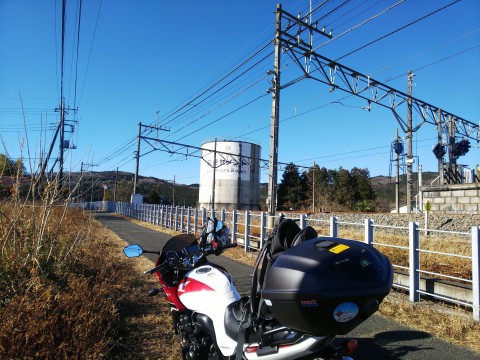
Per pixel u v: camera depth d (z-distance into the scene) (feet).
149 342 14.07
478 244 16.62
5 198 18.69
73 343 11.96
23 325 11.69
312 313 6.59
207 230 13.08
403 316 17.40
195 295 11.10
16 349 10.80
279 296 6.84
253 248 37.70
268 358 8.14
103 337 12.59
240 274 26.61
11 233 18.03
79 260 21.53
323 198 178.40
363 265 6.95
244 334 8.91
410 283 20.01
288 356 7.82
